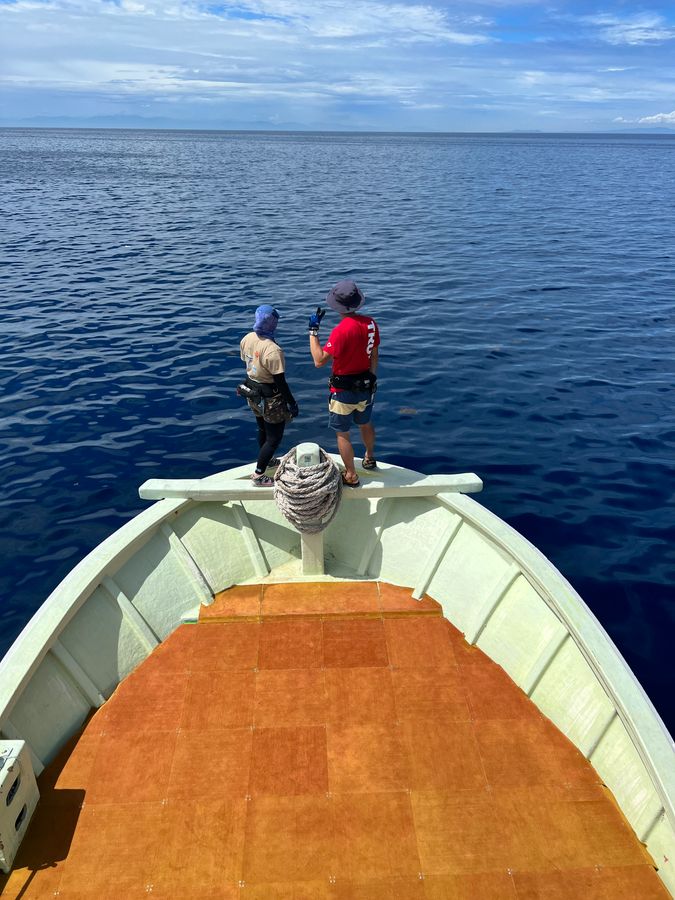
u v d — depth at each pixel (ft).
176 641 16.16
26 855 11.36
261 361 16.14
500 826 11.94
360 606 17.17
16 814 11.27
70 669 14.44
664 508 31.27
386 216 130.82
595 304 65.51
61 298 66.64
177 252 91.71
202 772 12.93
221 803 12.31
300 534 18.34
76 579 15.65
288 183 205.46
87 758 13.21
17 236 102.68
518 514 30.68
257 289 70.85
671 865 10.91
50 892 10.80
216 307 63.67
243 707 14.39
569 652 14.76
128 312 61.87
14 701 12.77
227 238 103.50
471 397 43.04
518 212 139.33
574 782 12.80
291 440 37.76
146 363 48.93
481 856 11.42
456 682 15.06
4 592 25.59
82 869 11.16
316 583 18.12
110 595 16.21
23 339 53.78
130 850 11.47
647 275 78.95
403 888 10.91
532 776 12.91
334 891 10.85
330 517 17.11
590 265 84.79
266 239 102.68
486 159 398.83
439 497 18.61
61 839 11.64
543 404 42.06
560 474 34.01
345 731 13.83
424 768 13.04
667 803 10.79
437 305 64.80
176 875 11.08
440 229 114.21
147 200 153.58
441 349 51.85
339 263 84.94
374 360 16.61
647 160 419.13
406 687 14.93
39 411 40.60
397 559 18.76
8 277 75.41
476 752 13.39
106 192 170.09
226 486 18.04
